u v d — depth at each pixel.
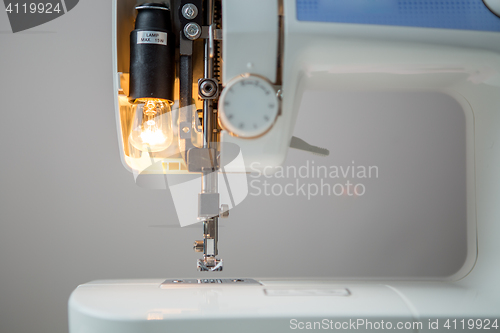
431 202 1.54
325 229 1.51
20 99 1.42
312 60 0.65
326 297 0.59
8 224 1.41
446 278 0.79
